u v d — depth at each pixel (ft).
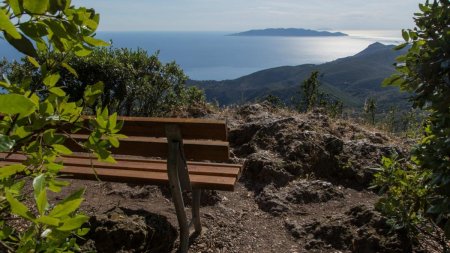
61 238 3.75
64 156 12.30
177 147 10.20
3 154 12.03
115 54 30.35
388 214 10.23
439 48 7.70
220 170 11.52
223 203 14.62
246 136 20.01
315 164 17.26
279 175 16.15
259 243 12.24
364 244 11.18
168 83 31.42
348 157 17.70
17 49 3.38
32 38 3.57
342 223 12.30
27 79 4.55
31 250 3.84
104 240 9.89
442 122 7.97
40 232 3.89
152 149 10.86
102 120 4.93
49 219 3.07
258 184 16.19
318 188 15.49
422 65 7.82
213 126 9.94
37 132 4.79
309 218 13.79
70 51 4.40
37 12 3.37
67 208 3.29
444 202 7.87
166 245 11.10
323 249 11.80
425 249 11.05
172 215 13.21
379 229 11.47
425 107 8.50
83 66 27.30
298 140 18.28
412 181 10.05
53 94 4.76
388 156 17.74
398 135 24.72
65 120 4.99
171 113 26.73
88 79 27.84
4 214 4.73
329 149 18.06
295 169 16.80
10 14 3.52
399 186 10.20
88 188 14.84
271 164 16.62
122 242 10.02
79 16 3.84
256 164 16.83
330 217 13.06
